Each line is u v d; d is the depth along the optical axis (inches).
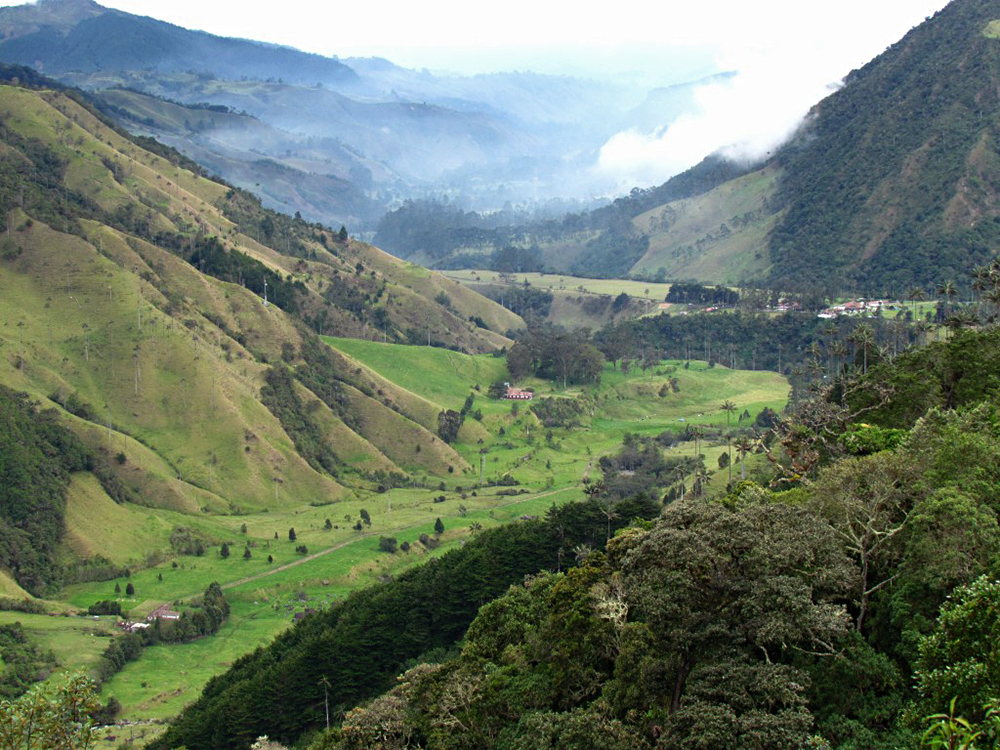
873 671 1876.2
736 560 2025.1
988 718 1280.8
